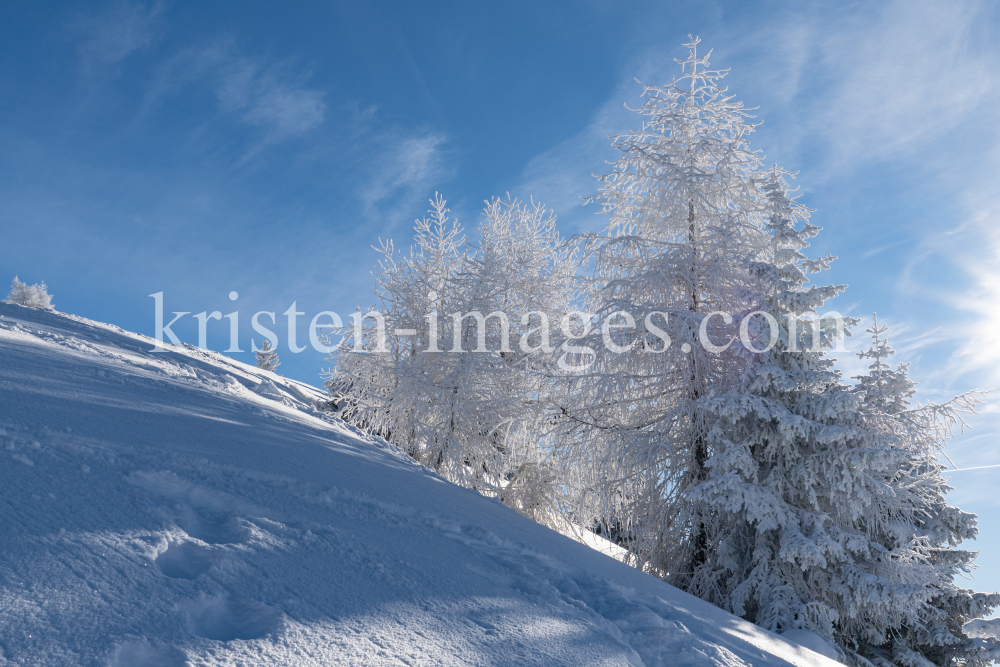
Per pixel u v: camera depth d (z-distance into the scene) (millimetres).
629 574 5457
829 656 6605
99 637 1560
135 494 2514
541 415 11938
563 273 14867
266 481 3412
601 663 2500
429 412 12602
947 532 9992
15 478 2248
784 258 10492
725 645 3646
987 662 9055
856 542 8883
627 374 11109
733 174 12188
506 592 3057
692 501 9930
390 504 3959
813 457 9352
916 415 9438
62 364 5020
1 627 1472
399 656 1959
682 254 11750
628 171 12750
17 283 29859
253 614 1955
